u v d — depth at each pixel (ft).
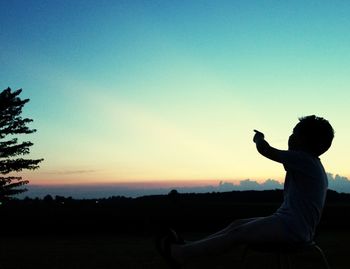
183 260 9.44
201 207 53.31
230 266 19.49
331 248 27.48
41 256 23.82
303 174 9.37
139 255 24.02
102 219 52.26
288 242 9.02
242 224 9.54
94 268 19.38
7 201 78.13
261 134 9.79
